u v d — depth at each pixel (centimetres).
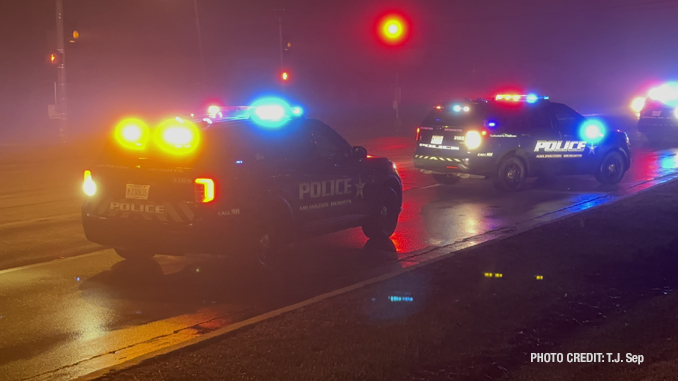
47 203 1261
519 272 725
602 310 610
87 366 518
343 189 888
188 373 462
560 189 1450
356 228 1054
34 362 525
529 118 1417
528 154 1407
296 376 456
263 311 653
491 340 532
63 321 620
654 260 776
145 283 745
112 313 644
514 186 1409
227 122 773
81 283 743
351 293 652
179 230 723
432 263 766
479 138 1358
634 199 1188
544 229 946
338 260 851
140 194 738
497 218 1123
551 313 600
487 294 649
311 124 859
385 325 559
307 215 834
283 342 520
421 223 1084
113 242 760
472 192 1409
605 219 1009
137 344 566
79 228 1030
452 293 651
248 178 754
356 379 454
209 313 646
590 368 473
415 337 530
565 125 1461
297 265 826
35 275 772
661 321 564
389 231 978
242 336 534
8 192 1402
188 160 723
